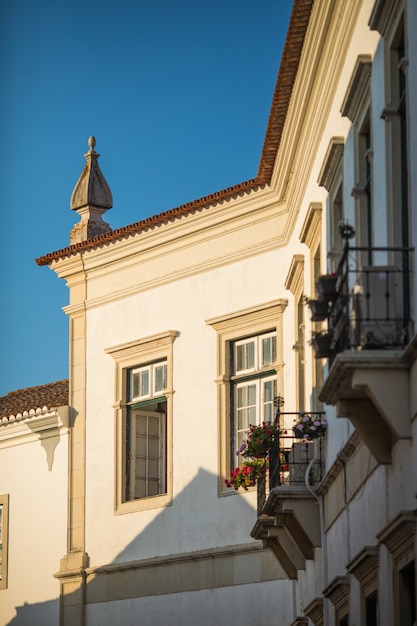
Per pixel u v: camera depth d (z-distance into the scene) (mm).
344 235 13109
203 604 25125
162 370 26984
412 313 12656
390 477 13805
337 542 17891
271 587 23875
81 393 28484
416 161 12586
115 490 27422
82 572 27625
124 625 26672
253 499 24516
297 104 20391
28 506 29453
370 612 15398
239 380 25359
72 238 29375
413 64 12758
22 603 29172
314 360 20484
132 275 27750
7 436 30172
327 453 19000
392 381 12781
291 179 23156
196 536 25516
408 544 12766
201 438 25719
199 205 25734
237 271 25547
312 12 17641
